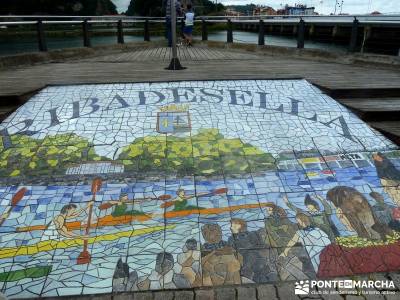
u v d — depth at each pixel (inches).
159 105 203.3
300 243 129.3
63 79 251.6
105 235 131.6
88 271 118.7
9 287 113.3
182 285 115.0
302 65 323.9
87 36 420.2
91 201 144.6
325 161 165.5
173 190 149.9
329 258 124.5
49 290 112.7
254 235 131.9
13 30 430.3
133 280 116.1
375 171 160.2
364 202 145.2
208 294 111.7
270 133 182.7
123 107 201.2
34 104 205.3
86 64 336.5
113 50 454.9
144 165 162.2
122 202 144.3
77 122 188.7
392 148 173.6
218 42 510.6
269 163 163.9
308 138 179.6
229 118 193.2
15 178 155.3
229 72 278.2
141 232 132.7
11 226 134.3
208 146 173.2
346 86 226.2
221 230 133.5
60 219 137.3
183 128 184.5
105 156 166.6
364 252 127.0
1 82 243.6
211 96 213.8
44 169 160.1
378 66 307.9
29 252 125.1
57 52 369.7
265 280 117.0
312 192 149.4
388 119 195.9
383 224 137.1
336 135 182.4
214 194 148.3
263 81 234.7
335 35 860.0
